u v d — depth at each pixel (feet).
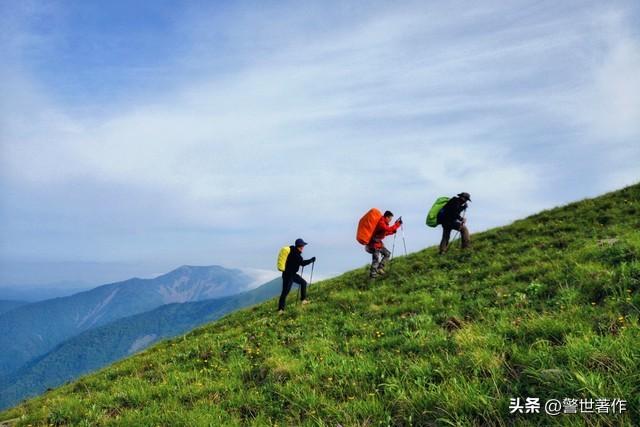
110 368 61.57
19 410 52.47
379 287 60.03
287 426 24.54
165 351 59.88
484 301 38.60
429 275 58.59
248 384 33.40
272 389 30.35
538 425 17.39
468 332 29.14
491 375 22.35
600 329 24.47
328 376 29.89
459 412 19.93
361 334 39.96
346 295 59.16
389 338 34.68
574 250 47.62
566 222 67.15
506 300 37.17
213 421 26.73
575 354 20.79
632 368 18.60
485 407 19.58
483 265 55.31
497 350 25.04
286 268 63.72
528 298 35.91
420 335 32.53
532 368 21.01
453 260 63.00
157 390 36.58
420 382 23.81
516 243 62.39
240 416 28.04
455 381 22.08
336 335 42.14
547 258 48.83
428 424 20.40
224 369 38.93
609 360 19.75
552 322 26.43
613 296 29.43
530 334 26.32
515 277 44.19
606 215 64.39
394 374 26.84
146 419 29.89
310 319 52.60
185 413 28.99
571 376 19.19
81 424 32.99
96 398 39.60
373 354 32.37
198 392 33.40
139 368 51.83
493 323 31.12
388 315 44.57
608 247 42.73
